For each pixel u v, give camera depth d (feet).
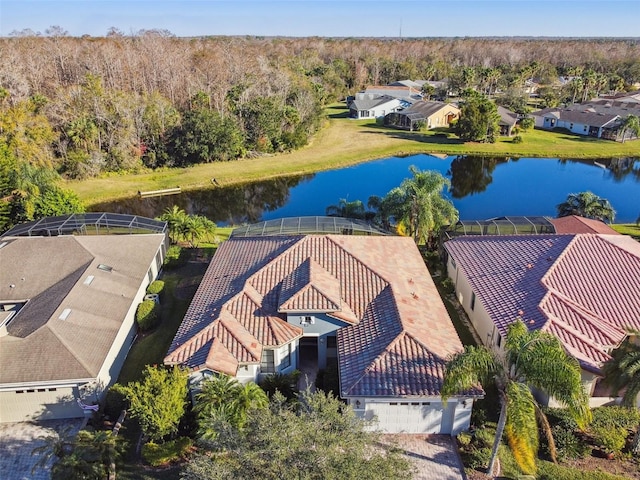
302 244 108.47
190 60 378.73
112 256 118.93
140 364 97.45
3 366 81.71
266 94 314.76
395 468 55.31
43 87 296.51
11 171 159.53
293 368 92.43
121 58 350.84
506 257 112.16
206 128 257.34
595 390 85.35
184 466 70.69
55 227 134.10
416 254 116.37
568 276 100.32
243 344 84.17
